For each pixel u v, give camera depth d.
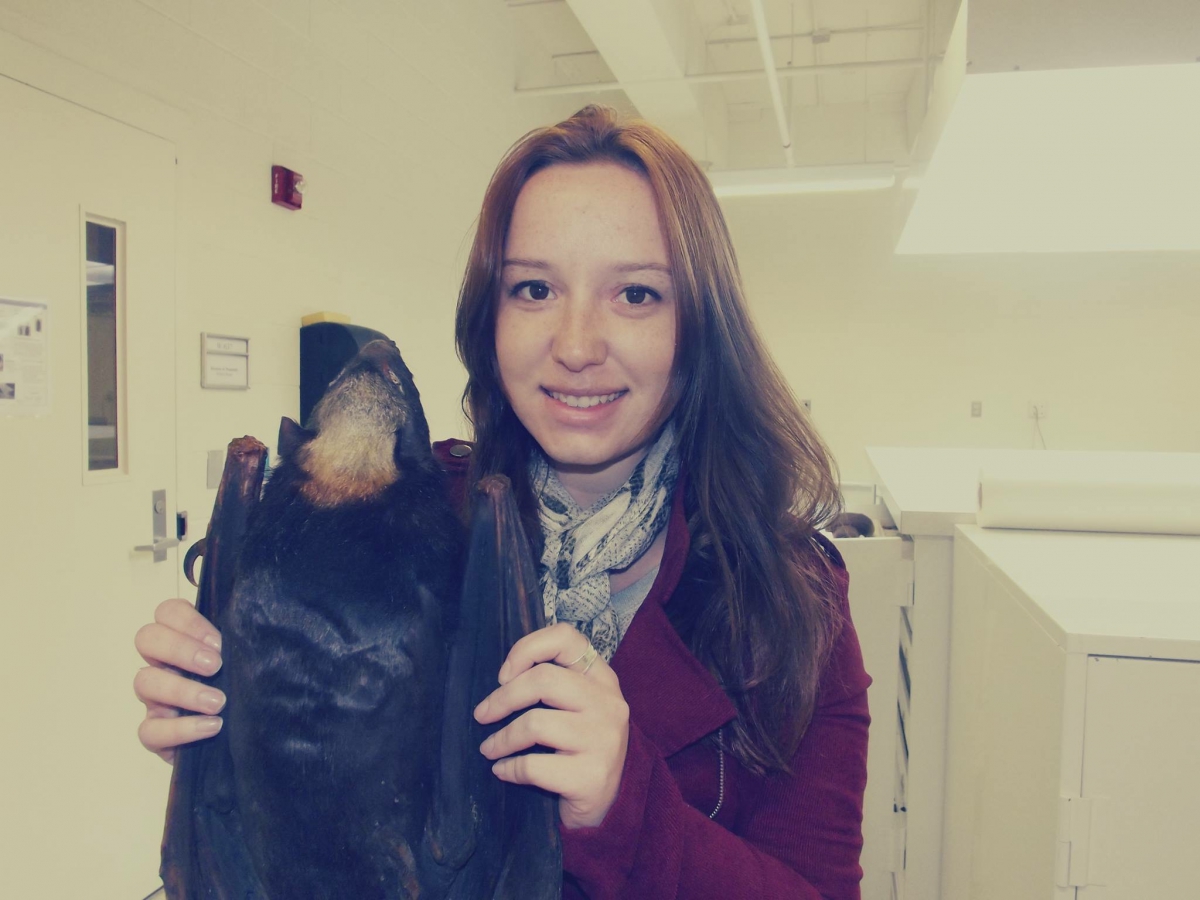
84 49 1.75
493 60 3.91
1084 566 0.98
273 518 0.52
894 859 1.30
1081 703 0.73
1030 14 0.90
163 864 0.51
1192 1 0.86
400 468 0.54
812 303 5.17
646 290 0.63
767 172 3.93
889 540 1.27
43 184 1.68
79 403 1.78
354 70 2.77
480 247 0.66
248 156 2.26
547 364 0.62
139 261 1.91
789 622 0.64
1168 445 4.76
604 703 0.51
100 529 1.83
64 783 1.76
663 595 0.66
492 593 0.52
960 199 1.47
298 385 2.49
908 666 1.32
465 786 0.50
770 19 4.04
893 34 4.26
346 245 2.74
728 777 0.67
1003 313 4.93
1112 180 1.31
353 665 0.49
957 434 5.02
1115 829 0.74
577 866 0.52
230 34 2.18
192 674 0.52
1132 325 4.77
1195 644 0.71
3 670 1.64
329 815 0.48
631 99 3.89
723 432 0.67
